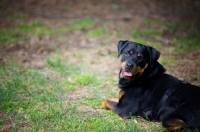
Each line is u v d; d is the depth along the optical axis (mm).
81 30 11336
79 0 14305
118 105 5406
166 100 4918
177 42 9711
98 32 10812
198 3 14219
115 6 13516
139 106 5230
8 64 7973
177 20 11984
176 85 5008
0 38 10195
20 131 4719
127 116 5262
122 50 5613
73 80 7012
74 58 8883
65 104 5758
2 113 5391
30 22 12070
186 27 11109
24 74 7215
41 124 4984
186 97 4754
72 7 13586
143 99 5219
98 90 6559
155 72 5340
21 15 12656
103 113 5473
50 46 9961
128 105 5293
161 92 5078
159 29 11016
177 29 10930
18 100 5871
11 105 5648
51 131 4773
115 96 6254
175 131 4496
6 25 11734
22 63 8328
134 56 5285
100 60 8695
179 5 13938
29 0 14242
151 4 13914
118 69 7984
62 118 5203
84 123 5047
